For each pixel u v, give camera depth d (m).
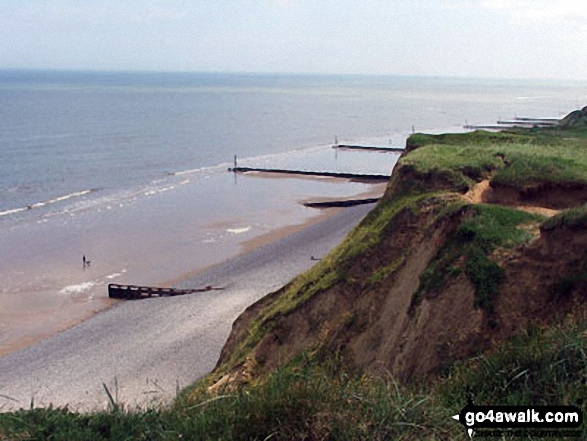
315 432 6.74
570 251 10.24
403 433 6.64
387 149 101.00
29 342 28.45
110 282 37.16
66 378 24.19
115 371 24.67
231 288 34.88
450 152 21.31
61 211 55.19
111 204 58.56
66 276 38.06
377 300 14.66
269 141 112.50
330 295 16.73
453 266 11.59
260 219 53.03
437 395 7.92
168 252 43.25
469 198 16.52
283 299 20.06
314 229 48.81
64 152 88.50
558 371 7.22
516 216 12.75
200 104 195.12
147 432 7.36
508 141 26.03
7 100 182.25
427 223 16.30
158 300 33.66
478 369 8.24
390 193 20.22
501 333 10.01
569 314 8.94
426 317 11.17
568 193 15.88
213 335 28.06
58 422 7.85
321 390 7.36
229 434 6.82
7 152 86.00
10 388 23.33
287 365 15.00
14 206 56.78
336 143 108.25
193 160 88.25
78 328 30.00
